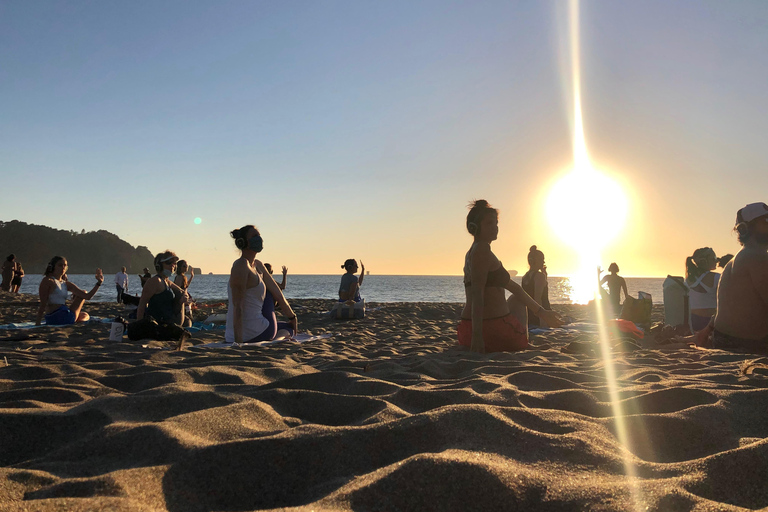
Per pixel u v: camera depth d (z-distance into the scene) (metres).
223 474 1.53
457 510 1.31
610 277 12.17
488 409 1.98
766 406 2.21
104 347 5.29
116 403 2.21
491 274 4.92
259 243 6.13
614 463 1.59
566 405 2.47
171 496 1.41
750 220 4.75
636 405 2.41
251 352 4.96
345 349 5.47
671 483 1.40
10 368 3.54
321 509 1.24
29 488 1.38
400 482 1.37
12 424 1.96
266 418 2.09
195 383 3.01
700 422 2.01
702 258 6.36
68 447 1.72
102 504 1.22
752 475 1.49
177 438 1.71
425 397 2.53
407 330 8.31
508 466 1.51
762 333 4.69
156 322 6.18
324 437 1.72
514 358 4.30
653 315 13.53
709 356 4.31
